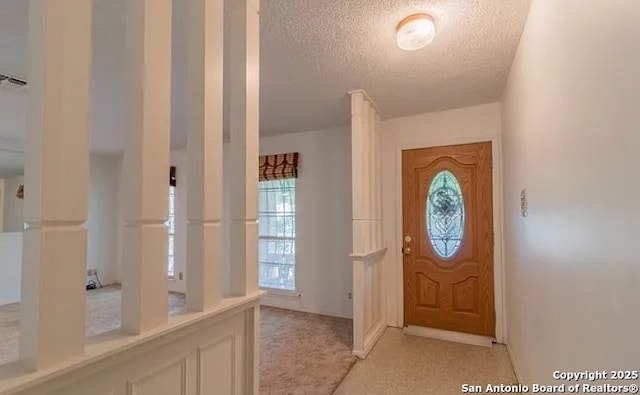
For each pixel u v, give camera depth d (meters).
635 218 0.81
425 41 1.91
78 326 0.73
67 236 0.72
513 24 1.92
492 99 3.14
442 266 3.42
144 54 0.90
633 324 0.83
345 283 4.01
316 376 2.49
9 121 3.60
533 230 1.89
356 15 1.81
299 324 3.71
